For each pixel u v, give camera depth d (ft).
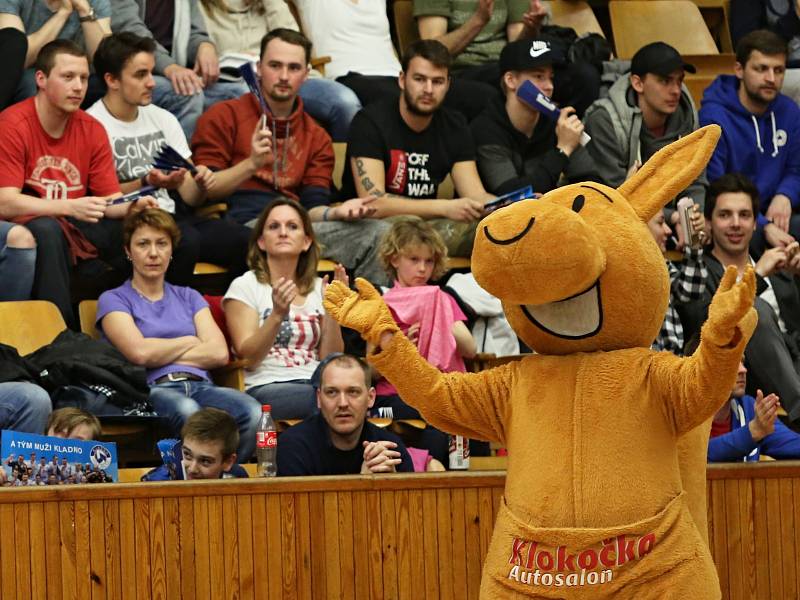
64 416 38.86
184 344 47.03
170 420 44.98
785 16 71.15
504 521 28.66
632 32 74.95
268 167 56.18
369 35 67.05
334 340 49.03
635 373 28.02
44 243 48.06
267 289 49.37
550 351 29.09
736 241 51.62
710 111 62.08
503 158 57.93
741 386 42.39
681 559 27.55
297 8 67.67
